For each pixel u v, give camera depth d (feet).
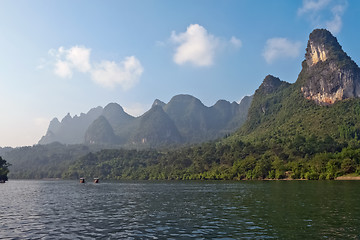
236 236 88.48
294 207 147.33
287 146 649.20
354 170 438.40
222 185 399.24
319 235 87.45
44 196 261.24
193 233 93.97
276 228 98.32
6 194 289.94
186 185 436.76
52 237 92.17
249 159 602.44
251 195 225.15
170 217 128.16
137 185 476.95
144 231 98.68
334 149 602.03
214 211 143.95
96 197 244.42
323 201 168.55
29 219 128.16
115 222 117.39
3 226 111.45
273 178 532.32
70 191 335.26
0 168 646.33
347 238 83.46
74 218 129.70
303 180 462.60
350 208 138.92
